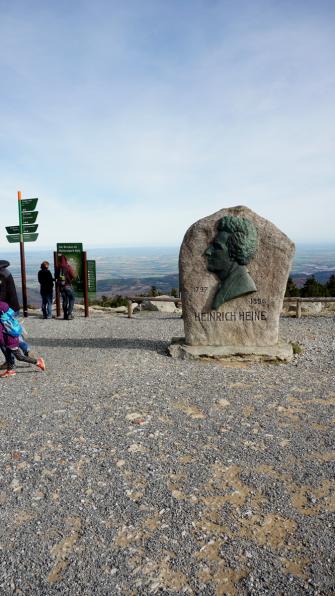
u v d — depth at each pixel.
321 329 9.37
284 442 3.91
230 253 6.73
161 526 2.81
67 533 2.77
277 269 6.73
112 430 4.22
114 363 6.80
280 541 2.66
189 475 3.38
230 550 2.59
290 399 5.02
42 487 3.26
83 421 4.46
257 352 6.71
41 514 2.96
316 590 2.30
